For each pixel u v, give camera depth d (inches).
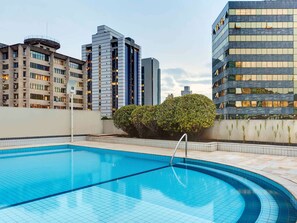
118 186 207.8
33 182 223.0
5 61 2197.3
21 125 469.1
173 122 396.2
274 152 316.2
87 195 181.2
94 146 428.8
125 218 136.3
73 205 158.2
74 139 525.3
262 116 2098.9
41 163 323.0
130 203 162.6
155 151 362.3
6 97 2183.8
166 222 131.1
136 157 356.5
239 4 2188.7
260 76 2177.7
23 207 154.5
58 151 425.1
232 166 245.9
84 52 4205.2
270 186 191.5
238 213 143.6
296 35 2150.6
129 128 508.1
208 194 183.3
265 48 2172.7
